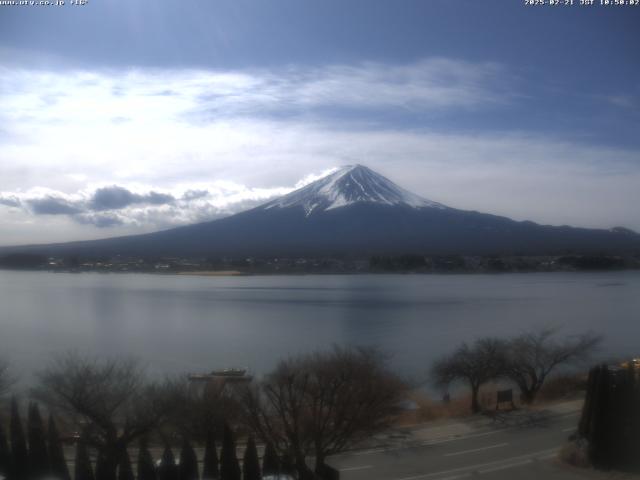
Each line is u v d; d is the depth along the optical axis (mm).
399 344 66438
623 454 23344
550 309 105125
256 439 25531
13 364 50469
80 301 126875
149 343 68688
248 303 122688
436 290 157375
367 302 123625
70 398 25125
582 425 24453
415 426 28859
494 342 55719
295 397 24578
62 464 21172
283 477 21438
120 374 39188
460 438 27016
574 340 61375
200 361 55969
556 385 38281
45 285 180875
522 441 26578
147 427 23078
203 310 109000
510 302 120250
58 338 73438
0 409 31484
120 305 117625
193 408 25953
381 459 24516
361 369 28516
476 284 181125
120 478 20500
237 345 66812
